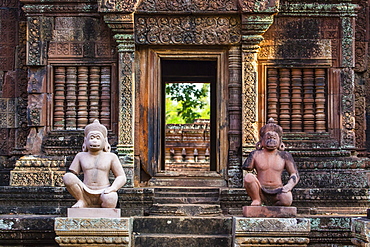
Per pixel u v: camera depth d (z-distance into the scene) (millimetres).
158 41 11898
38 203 11664
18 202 11664
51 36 12219
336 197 11500
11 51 12914
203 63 15742
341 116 12156
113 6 11586
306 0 12133
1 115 12852
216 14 11805
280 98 12266
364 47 12812
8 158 12898
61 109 12258
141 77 12062
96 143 9727
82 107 12242
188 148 17875
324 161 11984
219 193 11445
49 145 12148
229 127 12000
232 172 11844
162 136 14539
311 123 12227
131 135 11797
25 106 12820
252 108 11812
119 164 9836
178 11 11773
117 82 12203
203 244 9773
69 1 12117
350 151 12133
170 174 12000
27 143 12211
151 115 12023
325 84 12266
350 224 10320
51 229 10156
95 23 12211
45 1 12141
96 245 9344
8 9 12945
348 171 11898
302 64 12156
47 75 12211
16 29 12898
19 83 12836
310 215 10938
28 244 10312
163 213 10836
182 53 12047
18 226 10172
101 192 9516
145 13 11789
